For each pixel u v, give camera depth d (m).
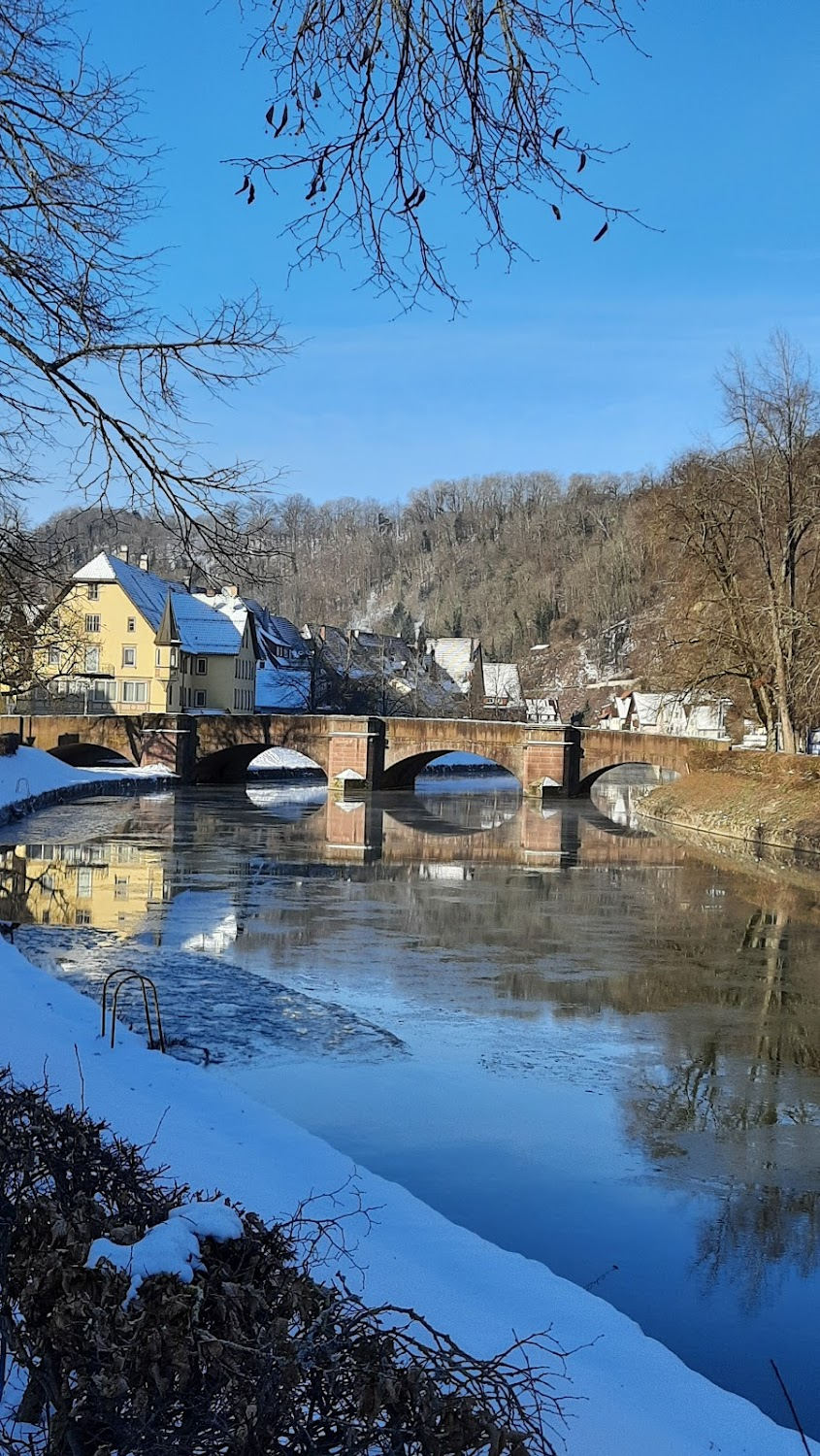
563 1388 7.55
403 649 128.00
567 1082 16.22
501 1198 12.02
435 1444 3.76
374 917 28.42
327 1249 8.98
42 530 10.50
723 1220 11.82
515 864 39.16
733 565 53.06
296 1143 11.97
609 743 66.12
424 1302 8.45
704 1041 18.77
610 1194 12.34
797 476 51.53
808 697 53.28
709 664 54.03
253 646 91.94
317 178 5.50
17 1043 13.73
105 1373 3.87
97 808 52.59
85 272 8.65
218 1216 4.83
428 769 94.12
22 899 28.80
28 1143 5.20
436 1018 19.31
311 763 86.44
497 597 176.25
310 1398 3.99
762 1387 8.64
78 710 77.00
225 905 29.30
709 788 54.47
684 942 26.67
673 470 54.56
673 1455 6.96
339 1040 17.48
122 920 26.61
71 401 8.62
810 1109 15.54
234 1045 16.73
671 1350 9.14
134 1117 11.54
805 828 43.88
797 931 28.28
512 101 5.29
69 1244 4.43
